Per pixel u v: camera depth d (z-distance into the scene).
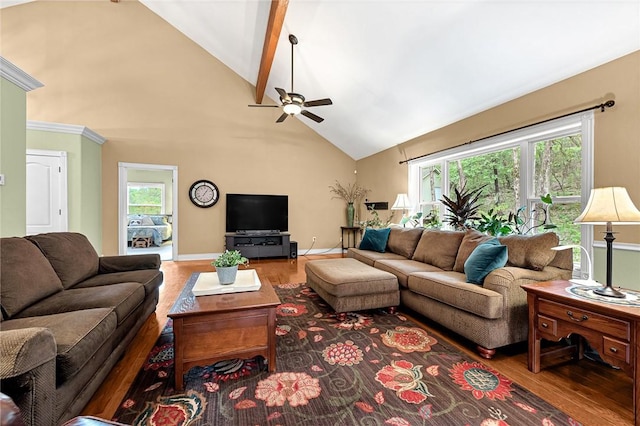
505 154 3.48
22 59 4.56
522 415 1.38
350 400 1.49
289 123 6.30
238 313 1.69
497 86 3.14
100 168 4.93
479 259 2.22
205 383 1.64
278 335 2.29
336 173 6.73
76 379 1.27
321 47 3.84
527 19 2.36
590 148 2.49
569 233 2.83
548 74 2.74
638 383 1.30
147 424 1.31
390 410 1.41
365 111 4.86
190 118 5.56
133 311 2.05
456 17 2.62
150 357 1.94
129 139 5.16
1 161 2.38
